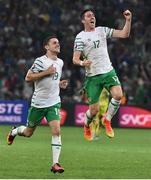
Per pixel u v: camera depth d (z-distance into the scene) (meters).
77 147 36.12
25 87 68.25
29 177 21.97
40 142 39.47
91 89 28.98
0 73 70.50
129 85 67.44
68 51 73.94
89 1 81.44
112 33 28.44
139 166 26.17
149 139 45.91
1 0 80.56
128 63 72.69
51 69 23.20
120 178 22.11
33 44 75.25
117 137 47.09
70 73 70.25
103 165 26.36
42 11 80.06
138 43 76.12
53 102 23.67
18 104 61.31
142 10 81.06
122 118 60.53
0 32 76.81
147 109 60.59
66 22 79.12
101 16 79.25
